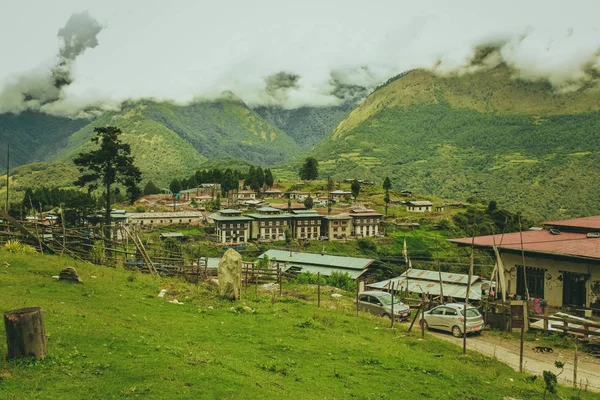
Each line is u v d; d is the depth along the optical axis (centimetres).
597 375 1981
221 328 2031
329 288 4272
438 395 1546
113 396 1110
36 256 3228
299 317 2545
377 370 1731
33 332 1244
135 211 17975
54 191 16750
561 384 1841
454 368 1878
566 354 2292
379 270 8400
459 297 4197
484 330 2753
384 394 1476
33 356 1240
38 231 3900
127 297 2402
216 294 2778
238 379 1317
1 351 1279
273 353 1762
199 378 1267
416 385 1612
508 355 2250
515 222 15650
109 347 1425
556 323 2731
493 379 1794
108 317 1861
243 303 2656
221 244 14225
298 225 16825
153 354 1407
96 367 1259
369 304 3164
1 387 1088
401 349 2116
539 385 1773
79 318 1709
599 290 2969
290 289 3944
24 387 1102
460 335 2591
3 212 3438
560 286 3200
